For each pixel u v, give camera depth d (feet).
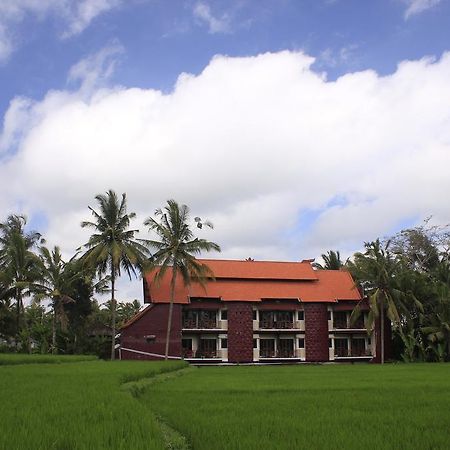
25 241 183.83
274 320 211.00
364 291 215.51
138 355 193.36
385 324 216.74
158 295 198.29
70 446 32.65
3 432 35.19
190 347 201.46
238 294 205.98
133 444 32.96
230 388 79.97
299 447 34.63
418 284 211.82
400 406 56.95
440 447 34.88
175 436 41.45
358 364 195.00
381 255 205.98
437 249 250.57
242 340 201.67
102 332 232.32
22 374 92.32
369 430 40.91
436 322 206.39
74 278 190.29
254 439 37.52
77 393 60.70
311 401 62.03
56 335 199.82
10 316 184.85
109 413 44.68
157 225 185.57
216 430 41.60
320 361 207.31
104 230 185.78
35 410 46.47
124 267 189.98
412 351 206.49
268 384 87.97
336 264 275.80
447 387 79.71
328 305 213.46
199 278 188.65
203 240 186.50
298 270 222.48
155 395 71.36
